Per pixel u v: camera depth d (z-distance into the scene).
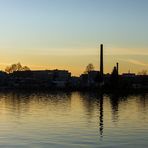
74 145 32.75
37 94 175.88
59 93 188.75
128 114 65.88
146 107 84.88
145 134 39.59
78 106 88.56
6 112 69.88
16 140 35.31
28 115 63.09
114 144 33.34
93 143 33.81
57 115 63.25
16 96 151.50
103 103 101.06
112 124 49.25
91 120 54.50
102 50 199.00
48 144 33.19
